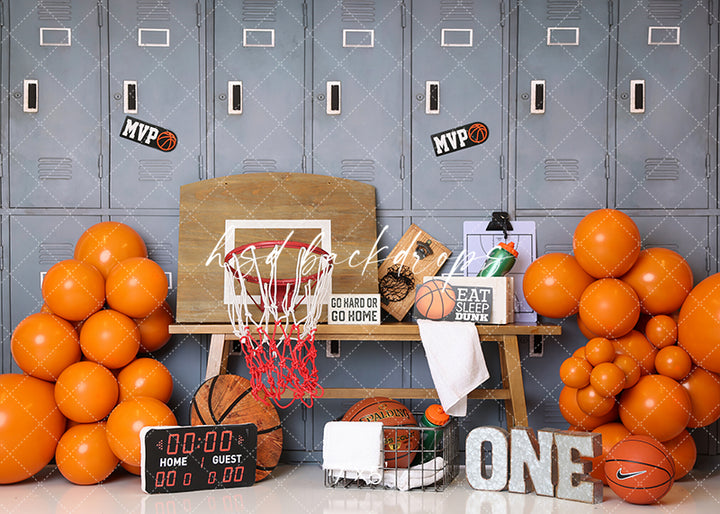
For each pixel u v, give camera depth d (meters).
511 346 2.84
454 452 2.84
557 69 3.19
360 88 3.20
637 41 3.19
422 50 3.20
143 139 3.18
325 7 3.20
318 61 3.19
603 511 2.32
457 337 2.75
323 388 2.87
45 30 3.17
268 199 3.09
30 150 3.16
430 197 3.19
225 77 3.19
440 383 2.71
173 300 3.16
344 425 2.62
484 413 3.13
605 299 2.63
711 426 3.09
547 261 2.85
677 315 2.78
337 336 2.83
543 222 3.18
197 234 3.04
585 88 3.19
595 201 3.19
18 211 3.16
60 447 2.63
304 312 2.94
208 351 3.15
